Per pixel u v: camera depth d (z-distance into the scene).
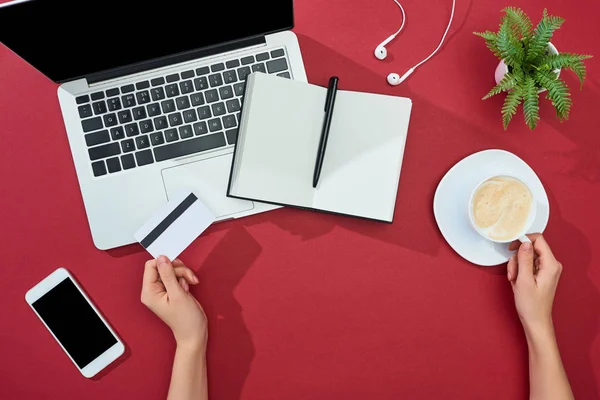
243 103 0.73
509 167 0.77
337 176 0.74
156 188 0.76
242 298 0.79
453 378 0.79
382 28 0.81
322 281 0.79
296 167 0.73
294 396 0.79
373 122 0.74
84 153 0.75
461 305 0.79
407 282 0.79
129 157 0.75
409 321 0.79
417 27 0.81
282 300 0.79
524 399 0.79
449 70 0.81
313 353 0.79
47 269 0.78
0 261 0.78
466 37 0.81
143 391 0.78
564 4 0.81
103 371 0.78
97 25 0.61
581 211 0.80
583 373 0.79
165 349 0.78
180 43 0.71
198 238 0.78
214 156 0.76
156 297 0.75
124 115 0.75
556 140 0.80
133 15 0.61
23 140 0.79
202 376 0.75
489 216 0.74
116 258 0.78
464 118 0.80
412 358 0.79
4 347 0.78
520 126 0.80
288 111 0.72
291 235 0.79
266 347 0.79
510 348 0.79
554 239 0.80
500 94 0.80
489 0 0.81
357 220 0.79
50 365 0.78
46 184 0.79
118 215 0.76
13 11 0.55
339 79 0.80
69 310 0.77
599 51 0.81
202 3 0.62
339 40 0.80
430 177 0.79
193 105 0.76
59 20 0.58
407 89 0.80
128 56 0.71
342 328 0.79
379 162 0.74
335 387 0.79
